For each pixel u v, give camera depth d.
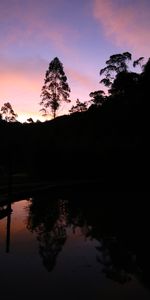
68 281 7.86
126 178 47.72
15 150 46.62
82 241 12.03
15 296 6.95
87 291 7.29
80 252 10.49
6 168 41.19
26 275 8.23
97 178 47.66
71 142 55.53
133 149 51.25
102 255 10.13
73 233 13.38
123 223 15.55
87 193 29.48
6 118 71.06
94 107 71.06
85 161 50.03
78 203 22.75
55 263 9.23
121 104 64.75
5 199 19.31
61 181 38.75
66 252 10.44
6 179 32.28
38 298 6.86
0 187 24.95
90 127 65.50
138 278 8.18
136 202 23.34
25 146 50.97
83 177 47.94
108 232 13.57
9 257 9.76
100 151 51.25
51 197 26.20
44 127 64.50
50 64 60.62
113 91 69.75
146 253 10.47
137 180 45.78
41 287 7.47
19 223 15.43
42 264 9.12
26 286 7.51
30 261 9.39
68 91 61.47
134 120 58.97
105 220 16.36
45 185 31.41
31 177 40.06
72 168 49.09
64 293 7.14
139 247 11.20
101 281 7.90
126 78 68.38
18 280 7.87
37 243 11.53
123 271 8.65
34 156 49.09
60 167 48.62
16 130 58.28
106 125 63.47
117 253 10.34
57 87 60.88
